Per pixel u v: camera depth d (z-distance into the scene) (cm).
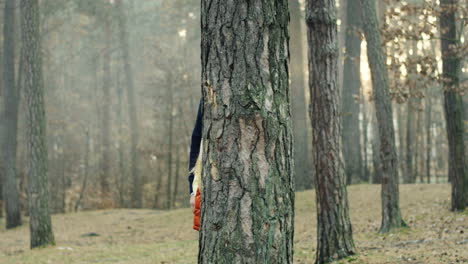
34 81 1566
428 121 3369
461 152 1445
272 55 267
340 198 888
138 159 4147
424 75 1391
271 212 259
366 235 1312
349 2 2589
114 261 1173
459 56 1389
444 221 1311
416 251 895
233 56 264
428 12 1330
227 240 257
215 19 268
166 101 3756
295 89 2591
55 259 1258
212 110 266
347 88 2572
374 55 1316
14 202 2472
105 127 4400
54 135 4459
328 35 873
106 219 2569
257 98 260
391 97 1388
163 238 1842
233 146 260
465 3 1388
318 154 892
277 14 271
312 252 1070
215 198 262
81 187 4466
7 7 2542
